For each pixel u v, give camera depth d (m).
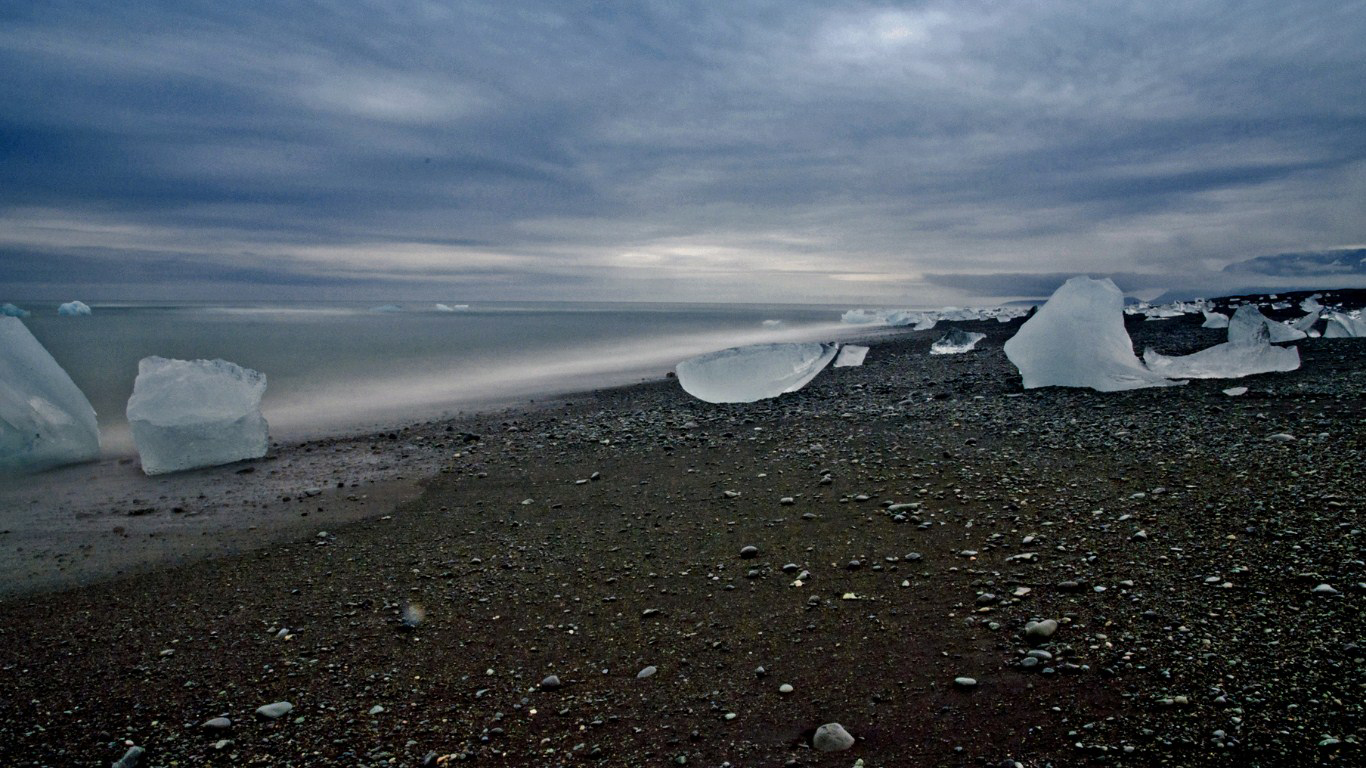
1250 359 9.04
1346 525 3.84
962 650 3.10
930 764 2.41
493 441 8.05
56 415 7.46
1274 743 2.31
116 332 24.66
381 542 4.99
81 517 5.65
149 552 4.87
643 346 20.53
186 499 6.12
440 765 2.58
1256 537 3.85
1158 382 8.37
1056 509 4.65
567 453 7.35
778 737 2.64
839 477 5.84
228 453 7.40
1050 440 6.38
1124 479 5.11
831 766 2.45
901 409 8.43
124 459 7.66
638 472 6.50
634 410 9.66
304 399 11.25
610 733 2.73
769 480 5.92
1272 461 5.10
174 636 3.64
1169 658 2.84
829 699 2.84
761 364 10.07
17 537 5.19
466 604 3.95
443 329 27.56
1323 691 2.53
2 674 3.28
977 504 4.90
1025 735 2.50
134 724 2.88
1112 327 8.88
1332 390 7.43
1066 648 3.00
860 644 3.24
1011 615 3.34
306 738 2.76
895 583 3.83
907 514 4.83
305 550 4.87
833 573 4.02
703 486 5.91
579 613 3.78
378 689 3.10
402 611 3.88
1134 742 2.40
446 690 3.08
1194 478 4.95
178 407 7.24
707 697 2.93
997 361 12.52
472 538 5.01
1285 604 3.13
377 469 7.00
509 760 2.60
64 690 3.14
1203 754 2.30
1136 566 3.69
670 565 4.33
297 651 3.46
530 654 3.37
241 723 2.87
